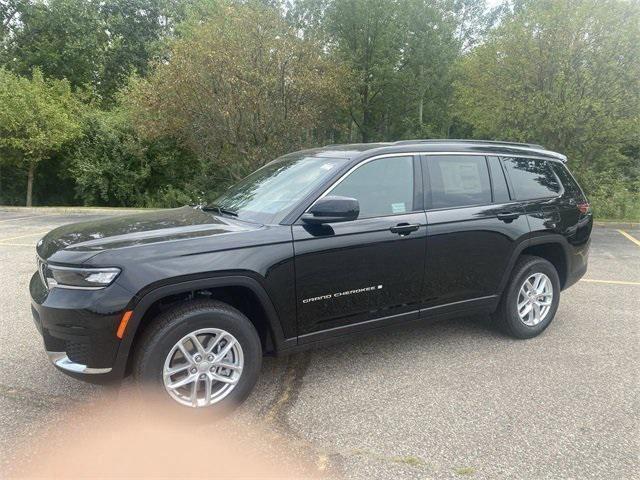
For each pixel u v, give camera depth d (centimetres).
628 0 1173
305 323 330
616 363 389
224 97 1455
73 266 274
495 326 456
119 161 1944
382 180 365
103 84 2483
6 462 259
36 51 2281
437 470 254
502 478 248
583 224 471
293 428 294
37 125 1819
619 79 1196
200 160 1933
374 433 288
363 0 1994
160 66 1562
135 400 324
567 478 247
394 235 356
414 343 430
